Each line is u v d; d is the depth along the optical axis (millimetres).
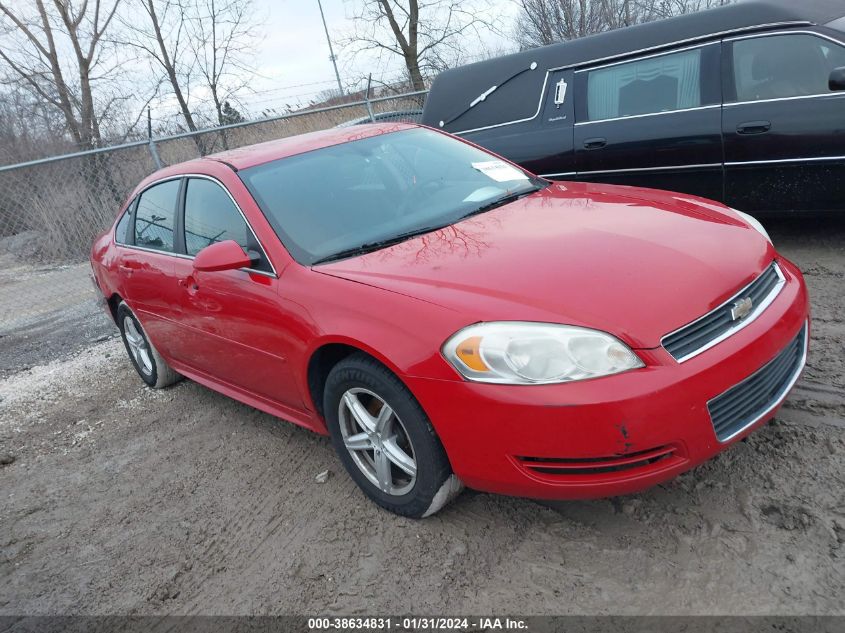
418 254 2936
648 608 2238
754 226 3117
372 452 2992
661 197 3406
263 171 3615
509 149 6543
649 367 2254
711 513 2592
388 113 11805
